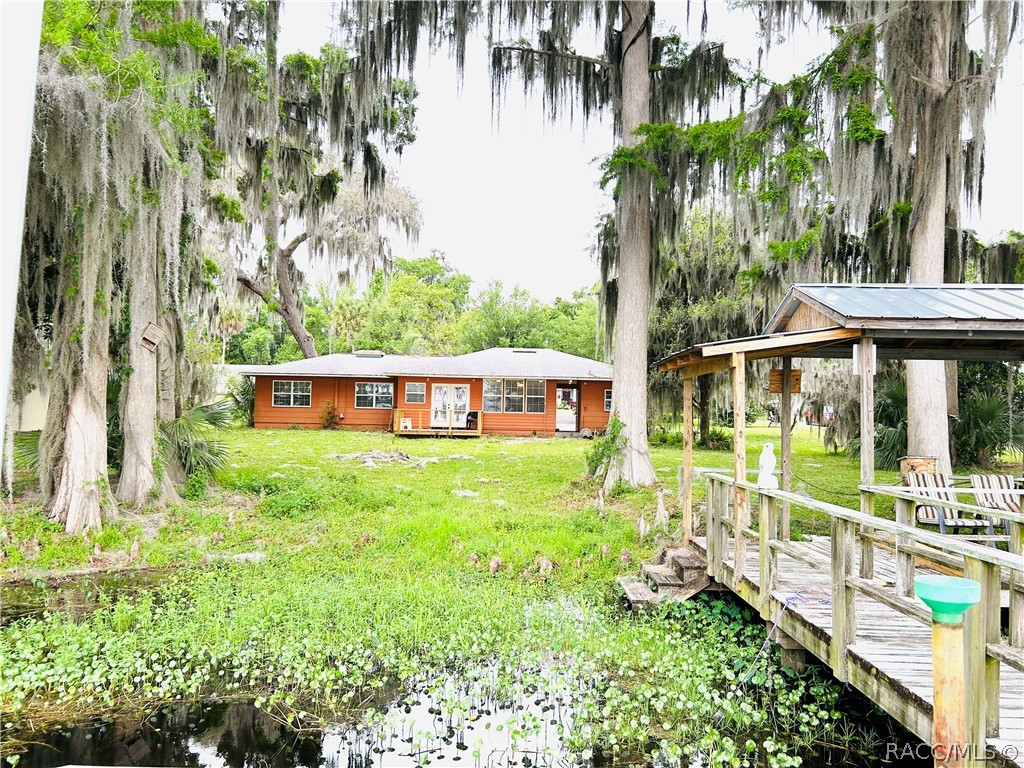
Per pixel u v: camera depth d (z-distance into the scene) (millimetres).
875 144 11773
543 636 6258
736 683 5328
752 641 6066
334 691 5258
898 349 7980
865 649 4203
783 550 5223
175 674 5301
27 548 8672
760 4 13125
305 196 22094
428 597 7207
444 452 20375
